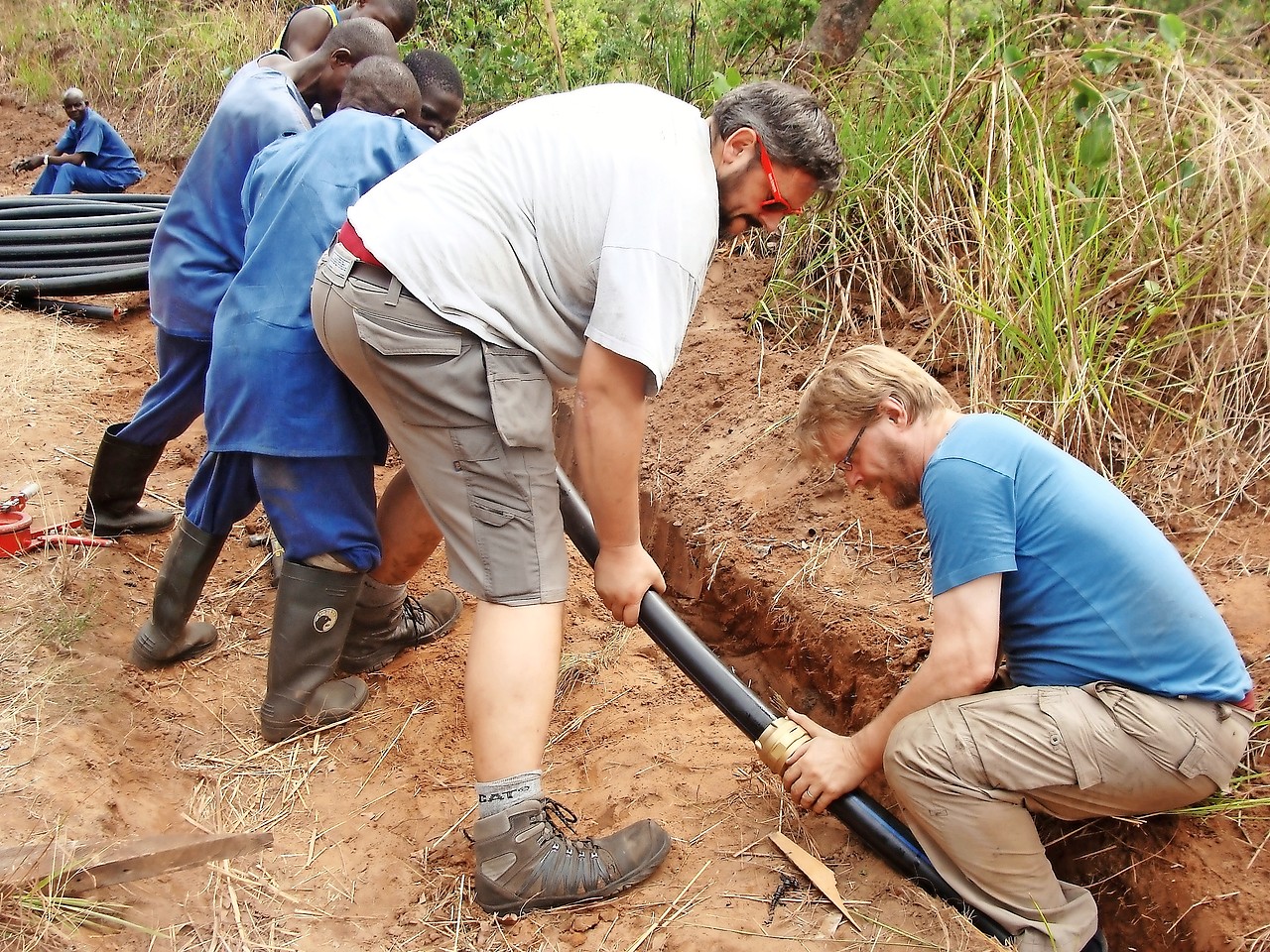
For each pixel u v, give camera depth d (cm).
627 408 212
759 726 238
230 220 319
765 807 260
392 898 240
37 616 314
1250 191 336
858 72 468
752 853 246
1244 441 314
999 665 259
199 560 297
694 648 241
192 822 259
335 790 274
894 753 221
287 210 262
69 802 244
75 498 396
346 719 299
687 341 438
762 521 352
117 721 286
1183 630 213
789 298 428
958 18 449
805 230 429
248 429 262
